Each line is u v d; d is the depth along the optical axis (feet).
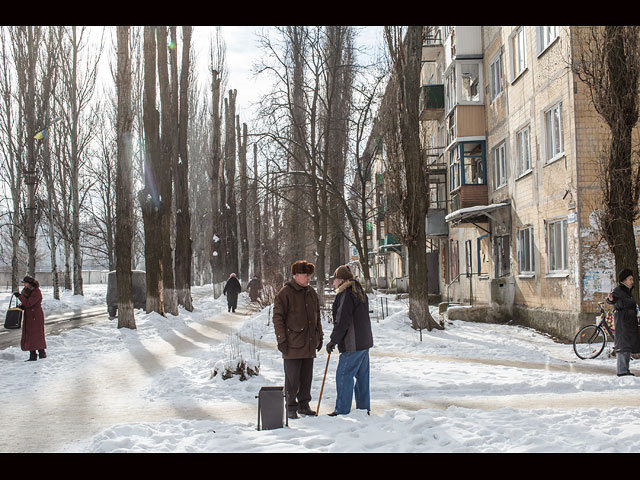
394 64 56.54
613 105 38.73
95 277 263.29
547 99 54.54
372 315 70.74
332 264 114.11
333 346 22.71
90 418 24.47
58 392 30.81
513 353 41.27
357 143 93.04
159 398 28.68
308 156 85.87
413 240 56.03
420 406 25.09
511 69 65.00
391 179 57.11
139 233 173.06
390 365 36.40
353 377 22.99
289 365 23.02
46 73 103.24
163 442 19.16
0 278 198.29
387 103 60.03
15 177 103.04
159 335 59.26
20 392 30.94
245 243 149.69
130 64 60.64
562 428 19.33
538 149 56.95
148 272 73.15
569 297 49.98
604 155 39.70
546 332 53.72
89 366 39.99
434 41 92.68
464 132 74.95
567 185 50.11
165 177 78.59
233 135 135.44
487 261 75.77
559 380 29.78
